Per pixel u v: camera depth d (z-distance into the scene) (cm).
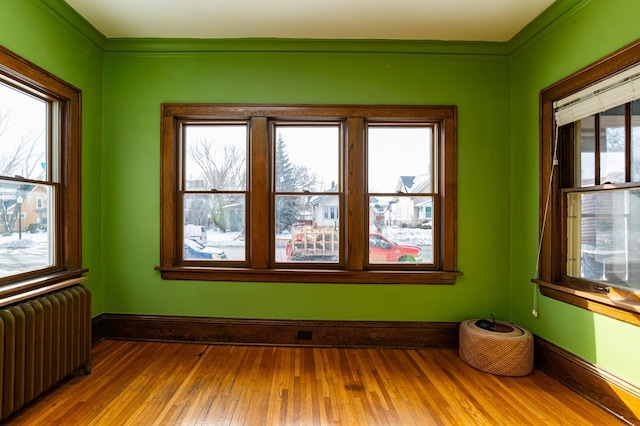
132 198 283
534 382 224
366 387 215
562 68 226
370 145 287
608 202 203
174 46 277
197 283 283
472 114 281
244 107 278
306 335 280
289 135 286
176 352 264
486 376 231
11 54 194
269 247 286
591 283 212
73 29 245
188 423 176
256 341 281
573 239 229
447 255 280
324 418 182
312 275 278
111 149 283
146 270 284
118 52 281
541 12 235
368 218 286
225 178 286
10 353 169
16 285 189
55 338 198
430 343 279
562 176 235
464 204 282
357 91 280
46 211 231
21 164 212
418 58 280
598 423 180
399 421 181
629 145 188
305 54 278
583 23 209
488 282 282
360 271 277
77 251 250
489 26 253
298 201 286
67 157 243
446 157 280
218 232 287
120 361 247
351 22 248
